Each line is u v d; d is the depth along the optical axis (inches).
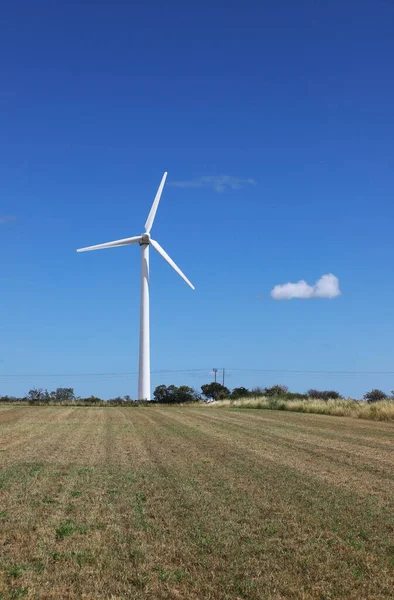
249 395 3257.9
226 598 307.1
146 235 2903.5
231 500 530.0
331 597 309.1
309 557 369.1
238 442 994.1
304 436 1094.4
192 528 436.5
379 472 682.2
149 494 563.5
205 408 2292.1
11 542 406.6
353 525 444.8
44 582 330.6
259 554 376.8
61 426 1359.5
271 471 688.4
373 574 342.6
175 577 335.9
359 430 1220.5
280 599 305.7
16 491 577.9
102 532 430.3
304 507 502.6
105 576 339.6
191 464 748.0
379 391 2198.6
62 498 546.3
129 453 866.8
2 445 981.8
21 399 2925.7
